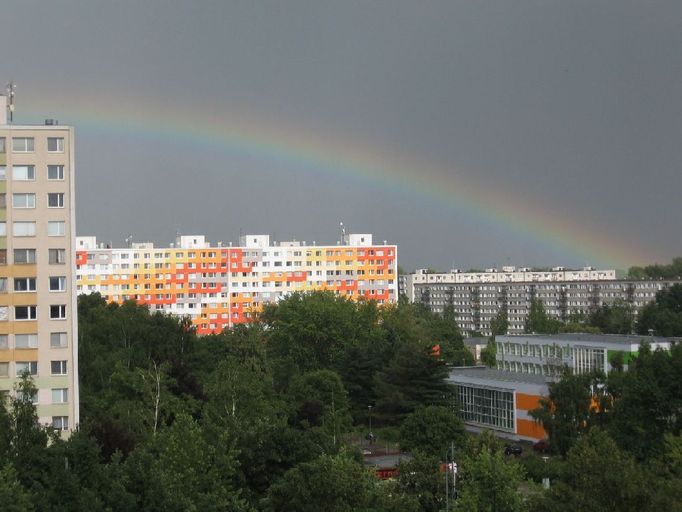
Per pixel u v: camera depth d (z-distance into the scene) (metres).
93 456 77.56
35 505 70.62
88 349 160.25
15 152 131.50
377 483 93.75
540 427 166.25
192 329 184.50
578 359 189.00
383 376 178.25
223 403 120.88
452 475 93.19
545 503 73.56
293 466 95.75
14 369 129.62
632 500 70.38
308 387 161.25
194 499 78.19
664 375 123.06
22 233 131.25
